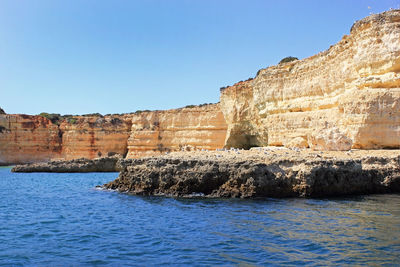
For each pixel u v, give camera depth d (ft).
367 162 89.45
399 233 53.62
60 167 221.05
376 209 69.51
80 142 280.92
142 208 78.95
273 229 57.88
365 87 105.70
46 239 57.36
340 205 73.26
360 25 110.11
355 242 49.98
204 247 50.72
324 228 57.16
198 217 67.87
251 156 91.50
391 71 101.40
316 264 42.96
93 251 50.67
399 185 88.53
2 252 50.88
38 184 145.07
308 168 81.35
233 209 72.64
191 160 92.53
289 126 143.43
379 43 104.32
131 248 51.49
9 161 281.54
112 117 293.84
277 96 157.38
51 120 307.78
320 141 105.29
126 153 283.59
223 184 87.76
